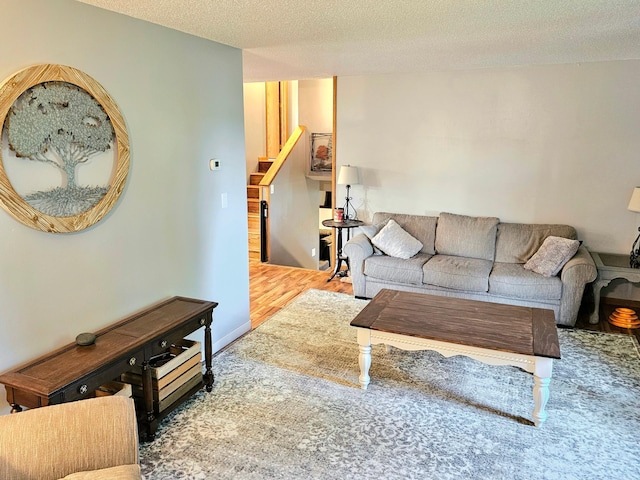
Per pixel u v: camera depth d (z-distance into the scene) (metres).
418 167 5.27
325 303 4.79
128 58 2.67
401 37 3.28
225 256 3.75
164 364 2.70
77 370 2.12
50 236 2.32
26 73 2.10
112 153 2.61
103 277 2.65
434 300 3.42
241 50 3.70
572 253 4.12
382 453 2.45
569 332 4.02
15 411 2.06
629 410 2.85
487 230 4.76
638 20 2.85
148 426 2.52
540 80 4.59
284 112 8.80
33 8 2.13
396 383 3.17
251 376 3.28
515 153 4.82
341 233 5.72
